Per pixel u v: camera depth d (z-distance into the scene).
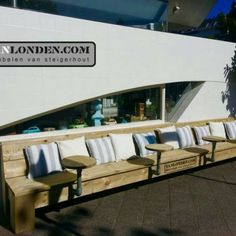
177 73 6.88
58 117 5.45
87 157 4.54
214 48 7.68
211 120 7.67
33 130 5.16
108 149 5.31
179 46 6.84
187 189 5.33
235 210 4.55
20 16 4.61
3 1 4.61
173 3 9.98
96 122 5.98
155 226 4.02
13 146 4.47
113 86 5.76
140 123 6.63
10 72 4.60
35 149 4.53
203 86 7.61
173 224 4.09
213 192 5.22
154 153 5.94
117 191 5.18
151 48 6.30
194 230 3.95
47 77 4.94
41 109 4.93
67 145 4.86
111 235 3.78
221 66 7.94
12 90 4.63
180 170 5.82
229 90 8.28
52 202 4.14
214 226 4.06
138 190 5.24
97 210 4.45
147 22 6.53
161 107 6.97
